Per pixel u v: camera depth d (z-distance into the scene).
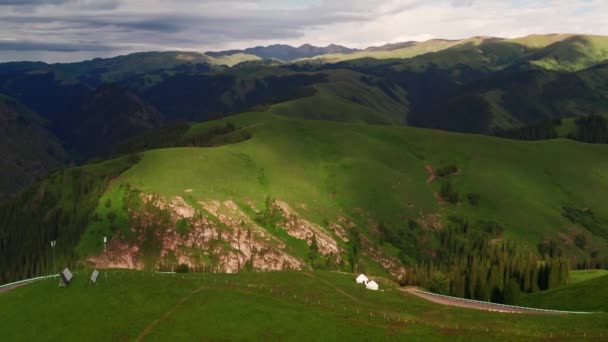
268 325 97.38
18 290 114.75
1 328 97.81
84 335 93.19
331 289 135.62
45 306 105.00
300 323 98.94
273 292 119.31
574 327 100.69
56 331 95.25
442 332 96.00
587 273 197.00
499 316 112.00
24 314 102.31
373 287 145.50
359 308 113.69
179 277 125.88
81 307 103.56
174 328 95.19
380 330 96.56
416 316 111.56
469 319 109.12
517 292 157.75
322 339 92.69
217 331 94.44
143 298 107.44
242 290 117.50
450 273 193.62
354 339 92.62
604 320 105.06
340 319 101.75
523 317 110.94
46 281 119.06
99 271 132.50
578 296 149.38
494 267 179.25
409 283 192.12
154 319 98.75
